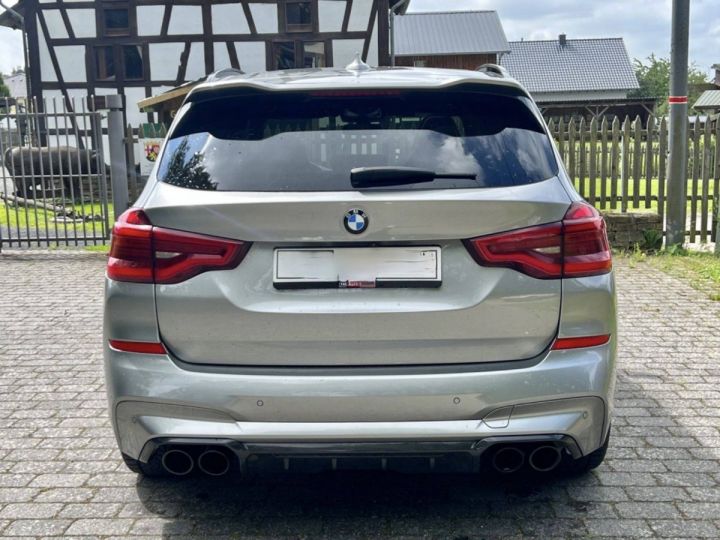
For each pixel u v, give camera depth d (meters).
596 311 2.97
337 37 25.47
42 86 25.81
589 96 76.19
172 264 2.91
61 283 8.89
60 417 4.63
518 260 2.89
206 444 2.91
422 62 56.53
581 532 3.22
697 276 8.61
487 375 2.87
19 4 25.66
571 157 10.66
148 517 3.39
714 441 4.13
